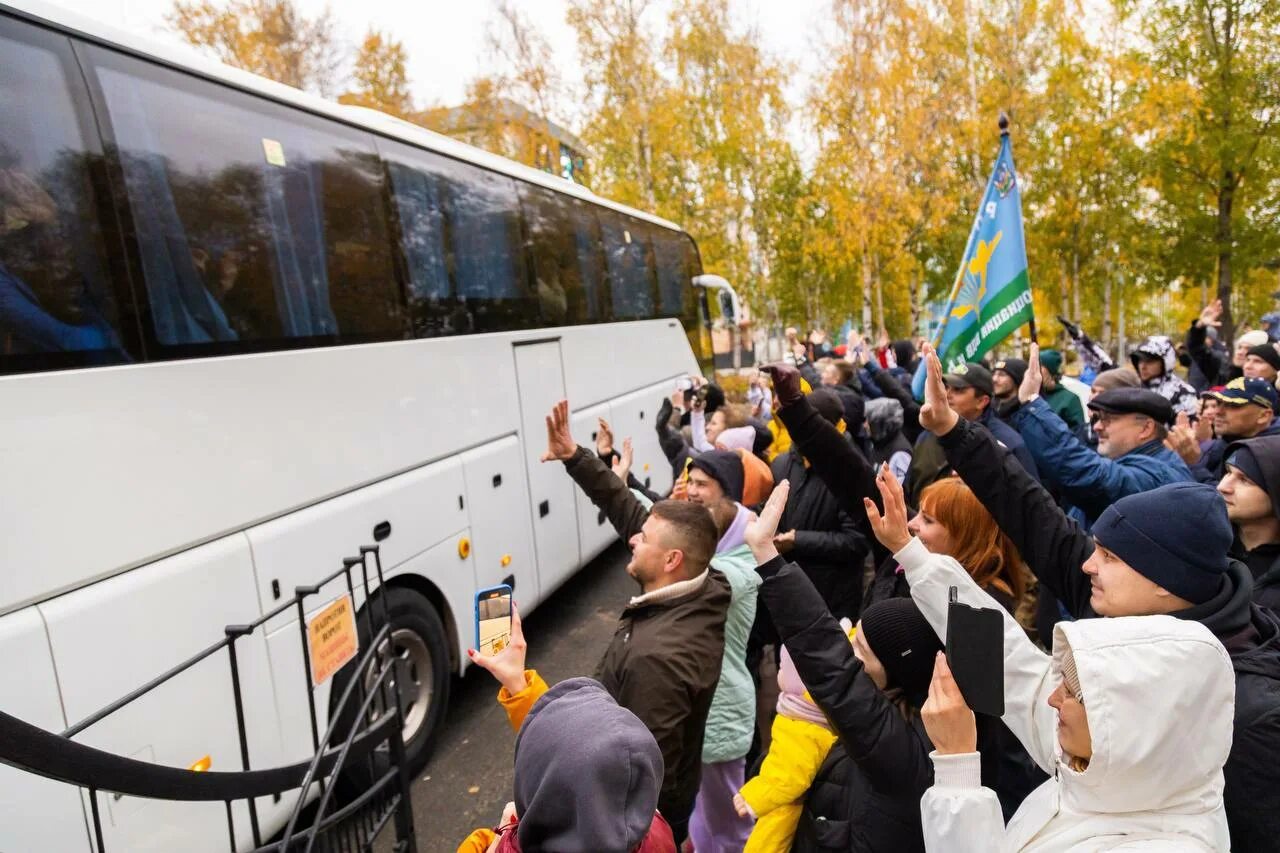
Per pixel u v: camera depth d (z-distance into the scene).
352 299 4.02
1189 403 6.38
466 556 4.77
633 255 8.15
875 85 21.55
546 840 1.17
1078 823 1.35
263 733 3.18
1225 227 19.84
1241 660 1.66
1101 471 3.39
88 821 2.44
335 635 2.80
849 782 2.12
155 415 2.87
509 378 5.47
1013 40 22.19
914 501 4.14
